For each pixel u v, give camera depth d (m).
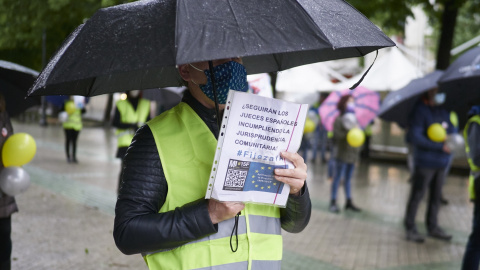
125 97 8.86
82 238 6.75
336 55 2.46
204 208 1.91
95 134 23.50
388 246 7.09
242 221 2.05
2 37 14.80
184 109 2.07
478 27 21.27
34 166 12.67
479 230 4.74
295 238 7.35
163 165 1.99
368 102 11.20
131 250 1.92
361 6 10.32
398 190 12.10
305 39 1.71
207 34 1.66
